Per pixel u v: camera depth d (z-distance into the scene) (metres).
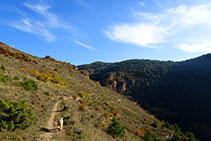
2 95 13.07
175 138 34.28
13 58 39.19
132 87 151.00
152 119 58.34
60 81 39.88
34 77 32.84
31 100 16.67
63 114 16.61
